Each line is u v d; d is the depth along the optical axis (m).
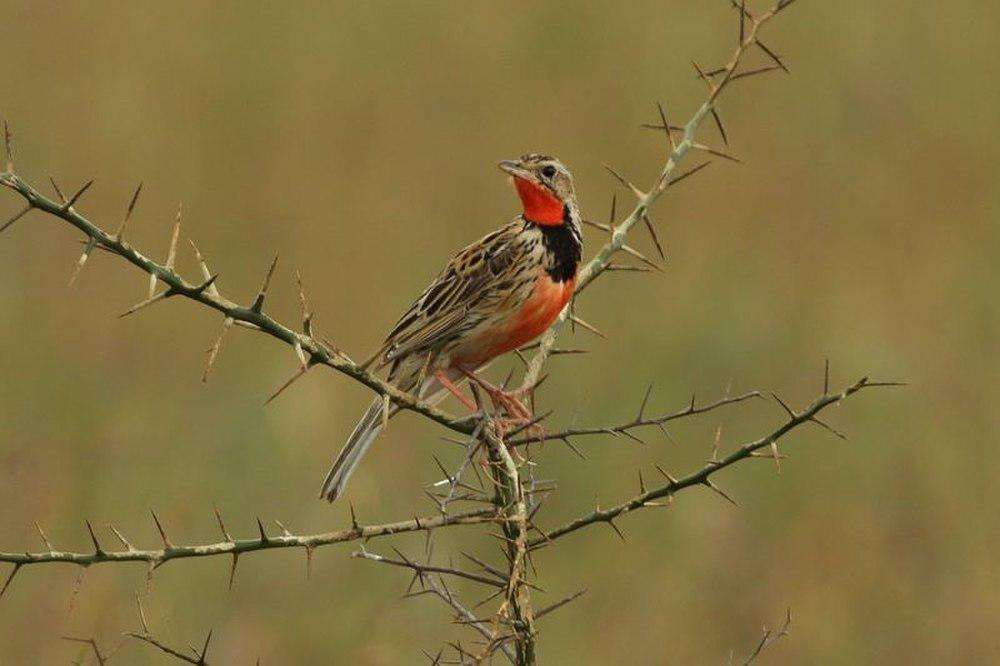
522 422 7.46
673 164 7.90
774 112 17.77
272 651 10.26
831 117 17.73
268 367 13.32
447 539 10.97
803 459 12.38
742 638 10.87
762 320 14.05
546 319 8.85
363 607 10.59
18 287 14.31
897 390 13.19
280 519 11.27
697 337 13.41
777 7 7.78
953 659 10.83
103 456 11.62
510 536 6.50
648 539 11.47
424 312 8.64
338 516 11.33
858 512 11.85
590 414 12.41
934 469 12.22
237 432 11.92
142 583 10.63
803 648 10.82
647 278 14.81
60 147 16.66
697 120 7.90
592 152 16.88
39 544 10.80
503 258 8.67
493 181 16.31
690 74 18.23
